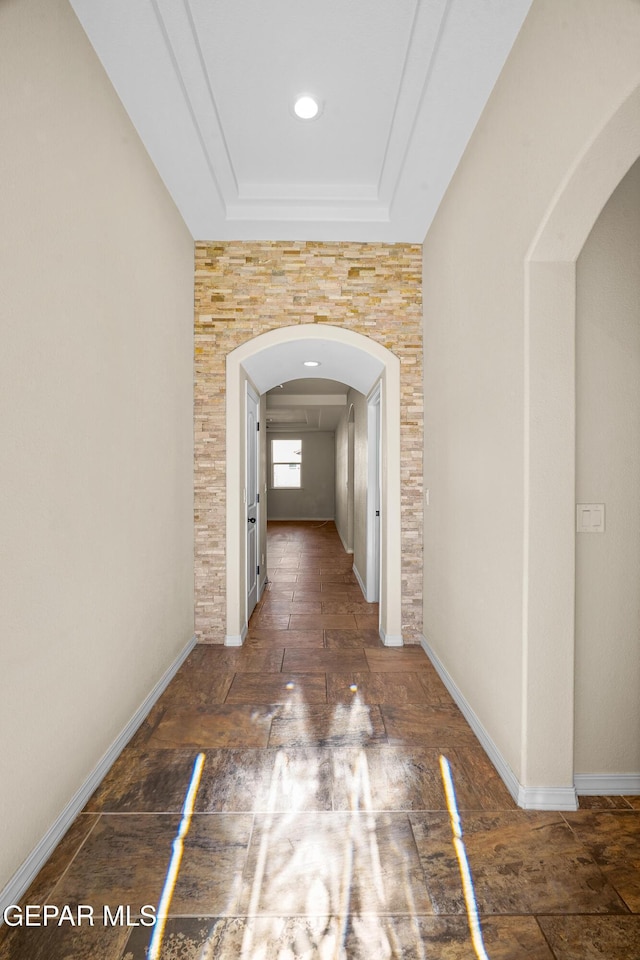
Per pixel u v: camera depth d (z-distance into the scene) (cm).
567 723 184
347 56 210
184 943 130
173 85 212
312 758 215
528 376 180
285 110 245
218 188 296
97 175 196
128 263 229
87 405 188
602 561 190
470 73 205
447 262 290
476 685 238
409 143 250
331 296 358
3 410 137
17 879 144
